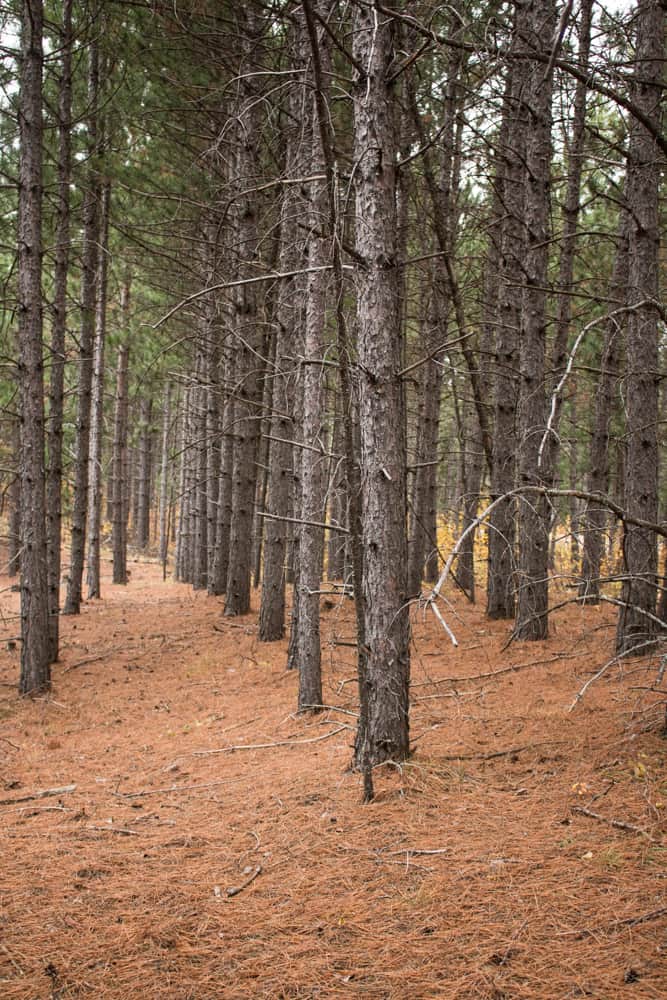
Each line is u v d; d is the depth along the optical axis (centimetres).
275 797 501
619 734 532
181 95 970
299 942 325
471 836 407
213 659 1069
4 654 1216
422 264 1048
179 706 866
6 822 496
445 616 1199
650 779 453
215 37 840
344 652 1012
